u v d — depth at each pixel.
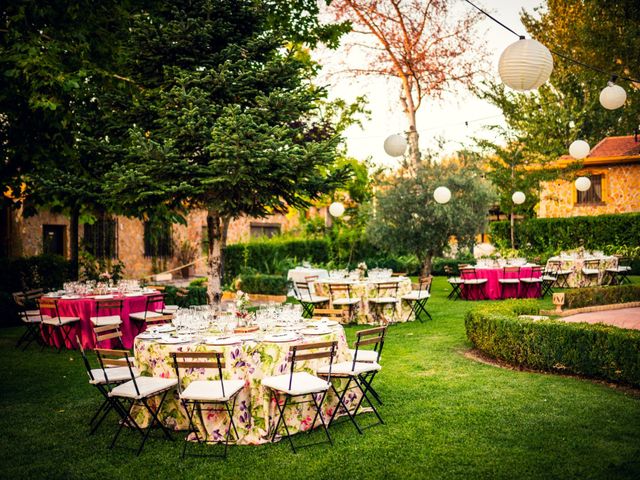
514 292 14.02
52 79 7.59
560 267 15.31
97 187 7.42
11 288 12.84
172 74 7.09
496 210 26.05
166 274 20.36
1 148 8.66
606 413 5.25
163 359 5.20
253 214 7.81
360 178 20.52
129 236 20.33
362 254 21.75
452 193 16.94
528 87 5.57
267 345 5.05
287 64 7.14
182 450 4.76
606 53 19.34
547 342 6.80
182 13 7.07
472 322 8.18
